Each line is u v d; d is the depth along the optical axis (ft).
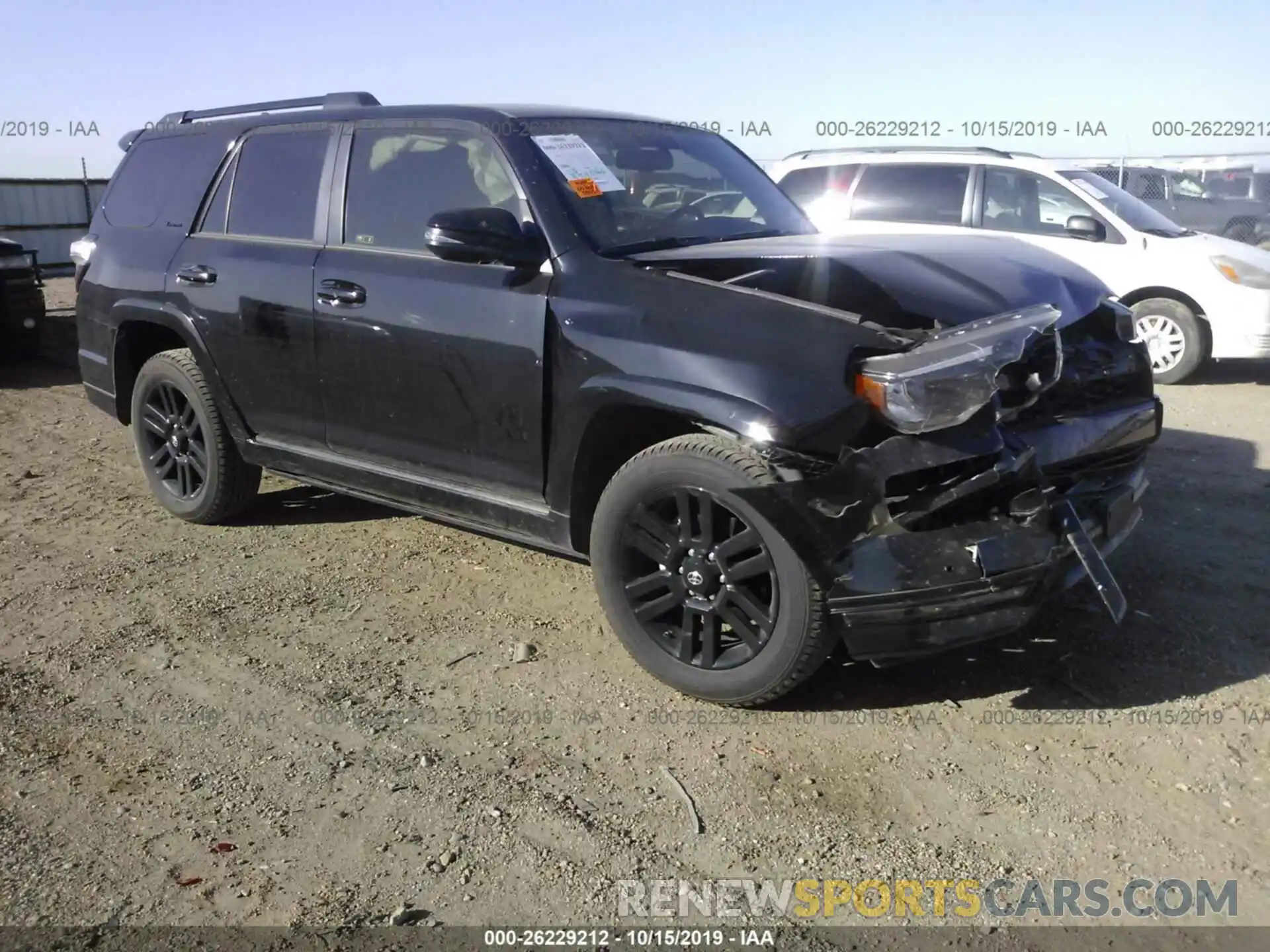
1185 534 16.61
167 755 10.96
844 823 9.82
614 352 11.60
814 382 10.43
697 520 11.36
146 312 17.06
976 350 10.03
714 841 9.59
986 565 10.27
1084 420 12.38
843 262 12.12
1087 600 14.17
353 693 12.19
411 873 9.17
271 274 15.21
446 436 13.60
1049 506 10.75
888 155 31.42
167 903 8.77
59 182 69.31
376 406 14.28
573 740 11.20
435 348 13.28
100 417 26.14
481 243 12.30
